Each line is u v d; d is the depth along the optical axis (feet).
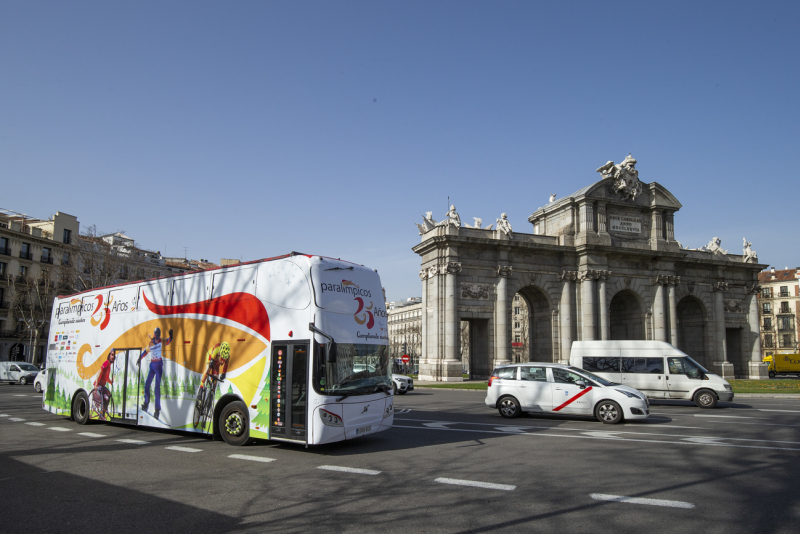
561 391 65.36
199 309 51.24
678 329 215.51
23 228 225.76
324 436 41.39
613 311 199.52
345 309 45.50
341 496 30.40
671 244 185.88
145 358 55.31
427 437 51.98
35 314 221.46
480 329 173.58
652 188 186.09
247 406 45.68
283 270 45.83
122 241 253.85
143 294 57.16
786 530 24.57
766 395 110.63
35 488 32.27
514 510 27.71
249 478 34.78
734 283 205.57
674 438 51.13
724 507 28.17
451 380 156.97
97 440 50.52
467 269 166.40
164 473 36.27
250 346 46.47
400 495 30.60
